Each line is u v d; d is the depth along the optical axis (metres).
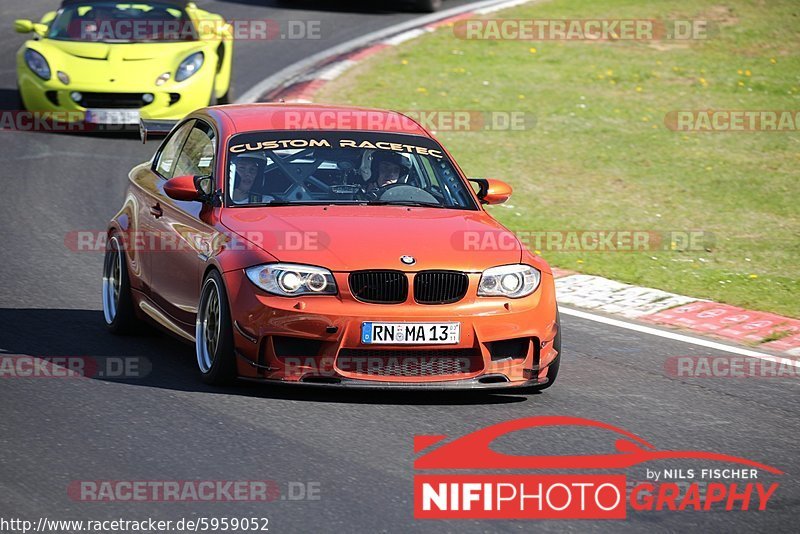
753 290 35.12
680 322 31.47
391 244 23.67
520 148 52.91
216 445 20.53
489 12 79.94
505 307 23.47
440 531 17.31
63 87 51.53
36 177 45.53
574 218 43.75
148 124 32.72
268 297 22.92
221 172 26.11
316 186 26.14
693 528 17.89
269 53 67.56
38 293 31.53
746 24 77.31
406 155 27.47
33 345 26.75
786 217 45.28
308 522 17.44
